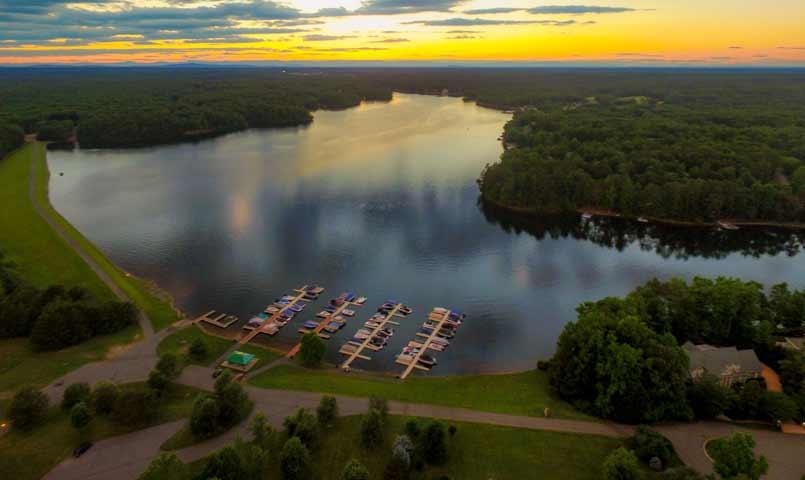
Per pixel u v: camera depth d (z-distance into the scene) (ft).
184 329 374.43
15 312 353.92
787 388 291.58
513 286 474.49
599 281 490.49
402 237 583.99
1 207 627.87
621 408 270.46
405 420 266.57
